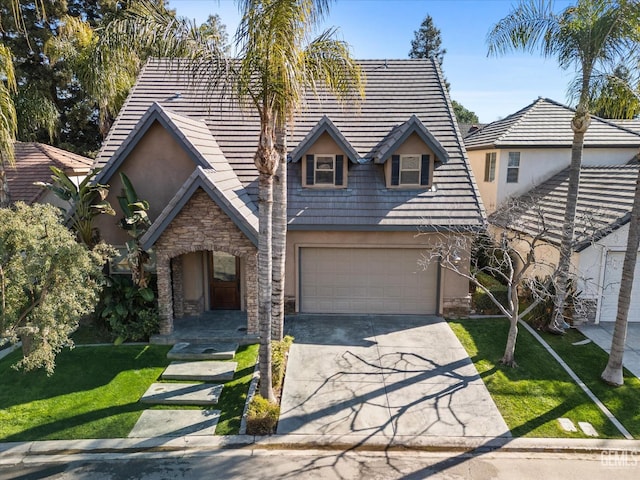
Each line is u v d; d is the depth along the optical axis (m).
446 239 15.53
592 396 10.97
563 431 9.64
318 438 9.38
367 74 20.42
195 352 12.91
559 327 14.59
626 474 8.48
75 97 34.19
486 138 24.47
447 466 8.68
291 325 15.33
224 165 16.06
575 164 13.42
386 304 16.42
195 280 15.50
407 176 16.30
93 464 8.70
